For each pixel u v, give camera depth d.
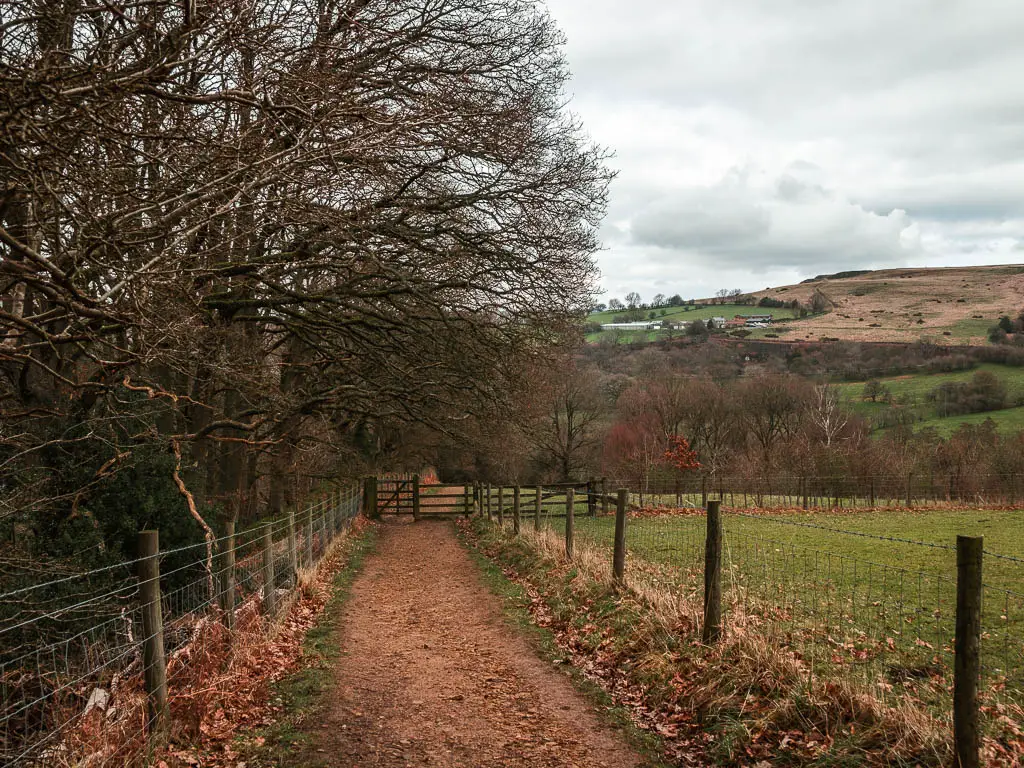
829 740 5.11
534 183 15.81
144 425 9.97
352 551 17.70
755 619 7.41
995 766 4.57
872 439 48.31
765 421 56.19
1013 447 32.50
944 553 15.39
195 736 5.47
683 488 32.16
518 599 11.44
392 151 11.09
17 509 7.44
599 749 5.67
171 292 8.65
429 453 40.62
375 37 9.85
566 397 47.41
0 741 4.71
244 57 8.31
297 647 8.41
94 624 7.05
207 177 8.17
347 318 16.03
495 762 5.38
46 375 9.98
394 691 6.97
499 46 14.83
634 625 8.22
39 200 6.39
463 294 16.52
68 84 6.14
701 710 6.05
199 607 6.92
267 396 16.05
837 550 15.93
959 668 4.45
